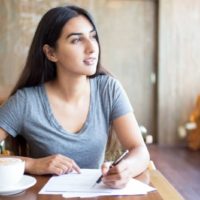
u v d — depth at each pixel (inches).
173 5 215.2
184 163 176.9
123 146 56.9
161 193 45.5
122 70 220.1
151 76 222.2
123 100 57.9
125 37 218.4
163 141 220.8
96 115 56.4
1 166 40.9
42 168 47.8
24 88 57.9
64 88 55.3
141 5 217.6
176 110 220.4
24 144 58.8
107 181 42.7
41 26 54.8
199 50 218.2
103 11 215.6
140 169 49.1
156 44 220.1
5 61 211.0
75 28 51.8
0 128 54.9
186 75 219.0
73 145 54.4
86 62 52.4
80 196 40.2
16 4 209.8
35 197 40.2
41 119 54.8
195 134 211.5
